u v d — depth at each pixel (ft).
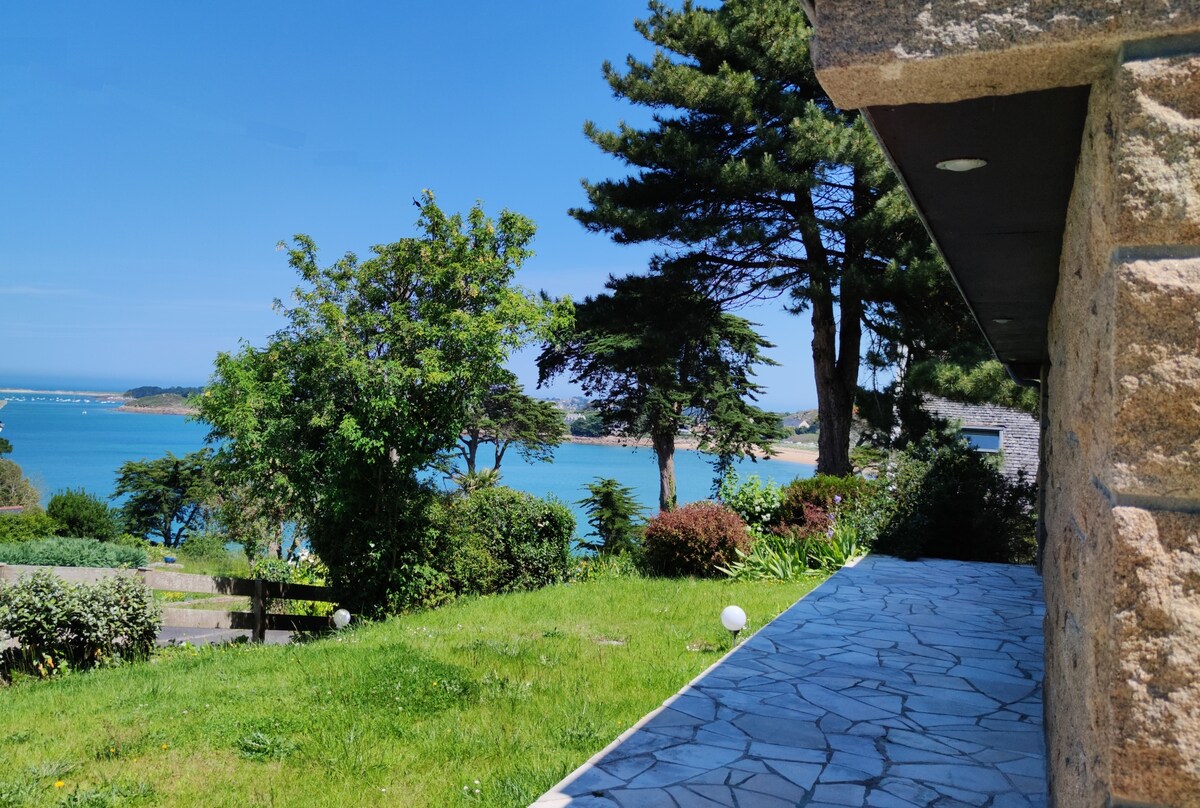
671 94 58.13
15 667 28.27
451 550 39.52
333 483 37.24
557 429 114.62
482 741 16.22
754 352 82.64
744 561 42.91
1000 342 25.53
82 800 13.66
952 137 7.66
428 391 38.88
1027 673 20.45
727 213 61.05
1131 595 4.75
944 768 14.05
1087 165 6.77
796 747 15.11
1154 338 4.78
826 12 5.68
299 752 15.96
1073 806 6.77
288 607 45.83
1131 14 4.93
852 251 58.34
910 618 27.43
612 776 13.69
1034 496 45.11
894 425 59.31
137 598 30.86
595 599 34.22
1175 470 4.70
